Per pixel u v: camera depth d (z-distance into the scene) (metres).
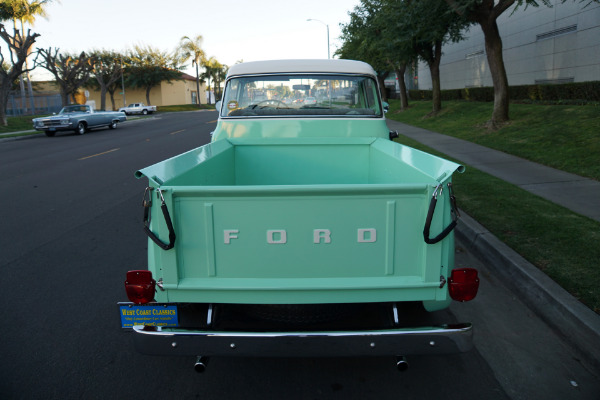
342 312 2.95
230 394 2.99
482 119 16.81
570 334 3.53
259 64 5.55
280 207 2.55
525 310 4.04
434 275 2.64
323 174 5.20
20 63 27.22
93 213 7.36
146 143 18.23
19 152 16.22
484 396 2.94
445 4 14.66
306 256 2.62
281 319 2.92
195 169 3.39
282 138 5.09
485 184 7.78
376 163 4.66
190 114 49.34
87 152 15.60
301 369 3.26
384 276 2.66
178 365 3.32
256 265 2.62
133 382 3.12
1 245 5.84
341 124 5.38
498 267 4.75
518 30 22.53
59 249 5.68
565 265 4.38
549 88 16.98
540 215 5.93
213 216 2.56
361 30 25.33
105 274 4.91
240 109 5.57
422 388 3.03
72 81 36.84
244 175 5.20
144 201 2.54
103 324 3.88
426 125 19.56
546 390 2.99
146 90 62.94
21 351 3.48
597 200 6.62
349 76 5.52
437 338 2.53
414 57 22.98
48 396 2.96
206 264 2.63
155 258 2.61
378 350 2.53
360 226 2.58
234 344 2.53
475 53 28.19
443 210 2.55
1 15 26.67
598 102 14.11
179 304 2.74
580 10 17.58
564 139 10.77
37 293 4.46
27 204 8.01
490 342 3.56
